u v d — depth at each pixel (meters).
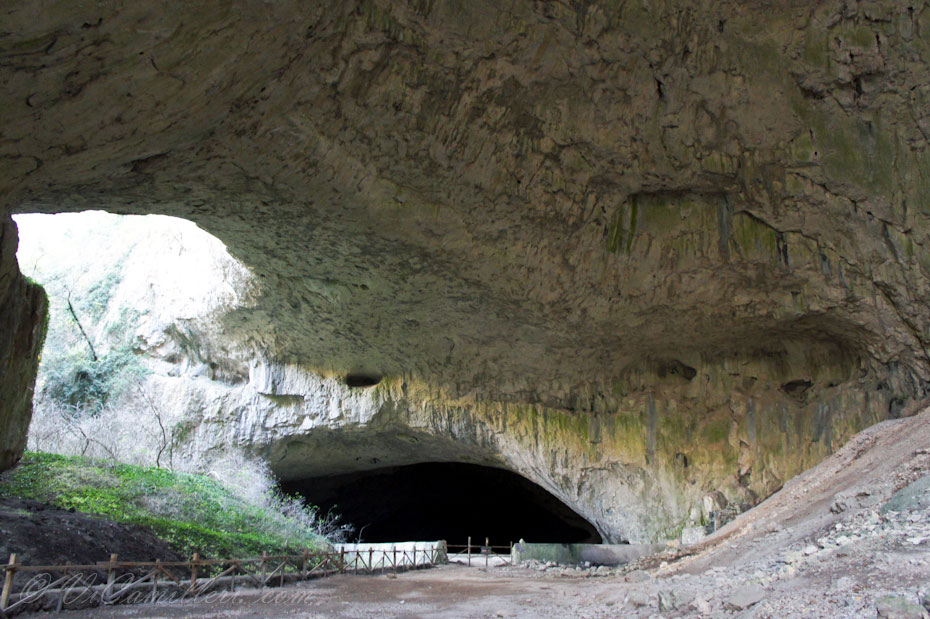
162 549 8.81
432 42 9.23
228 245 13.22
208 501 13.06
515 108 10.70
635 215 13.43
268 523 13.85
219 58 7.25
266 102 8.66
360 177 10.74
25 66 5.88
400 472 28.34
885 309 12.68
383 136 10.22
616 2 9.50
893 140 11.19
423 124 10.23
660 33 10.03
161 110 7.52
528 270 13.72
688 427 16.95
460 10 8.95
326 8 7.88
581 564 16.20
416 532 31.14
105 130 7.38
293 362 19.06
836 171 11.59
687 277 13.80
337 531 19.55
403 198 11.49
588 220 13.16
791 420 15.60
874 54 10.31
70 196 9.49
